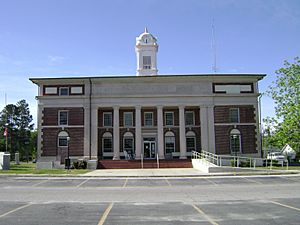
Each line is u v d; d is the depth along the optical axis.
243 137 44.03
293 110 39.09
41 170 35.56
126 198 15.61
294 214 11.12
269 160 42.09
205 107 44.22
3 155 36.66
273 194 16.50
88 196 16.44
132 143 46.19
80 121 44.00
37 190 19.20
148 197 15.91
